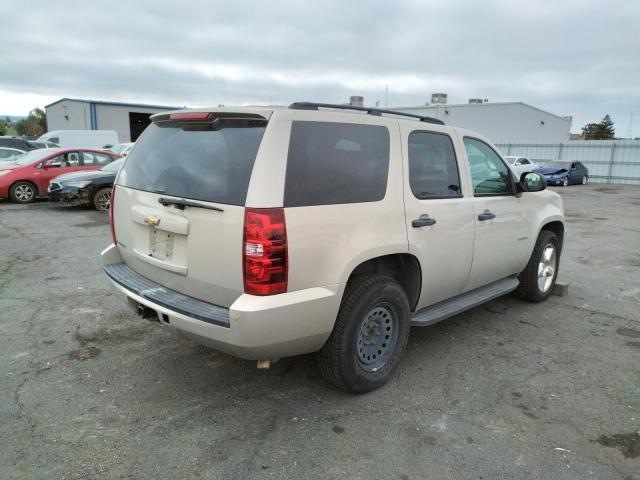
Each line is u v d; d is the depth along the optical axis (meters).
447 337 4.63
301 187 2.95
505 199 4.68
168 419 3.19
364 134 3.41
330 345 3.28
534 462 2.84
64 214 11.70
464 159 4.25
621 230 11.72
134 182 3.64
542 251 5.42
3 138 23.73
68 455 2.80
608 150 31.98
